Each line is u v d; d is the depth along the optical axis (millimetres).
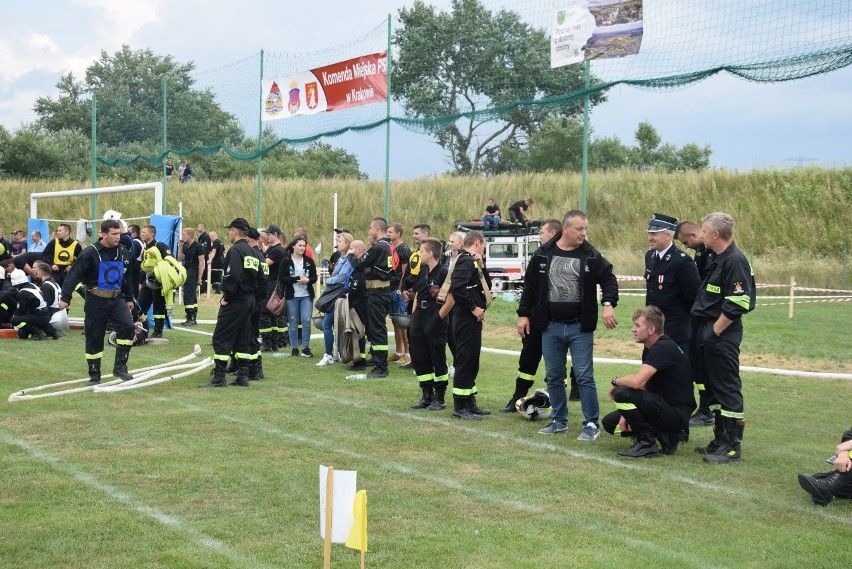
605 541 5383
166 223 17547
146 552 5086
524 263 25234
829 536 5543
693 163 58094
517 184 36844
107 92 54062
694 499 6316
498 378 11820
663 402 7566
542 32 24516
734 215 34938
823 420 9242
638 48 13953
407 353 13422
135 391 10352
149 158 25484
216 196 36688
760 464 7367
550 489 6504
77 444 7645
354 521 4238
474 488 6492
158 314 15398
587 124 14938
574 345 8250
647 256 8992
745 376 12125
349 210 35750
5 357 12977
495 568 4906
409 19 25078
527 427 8711
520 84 24391
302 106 20609
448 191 36344
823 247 33344
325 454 7430
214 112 35125
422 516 5828
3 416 8797
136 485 6430
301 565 4906
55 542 5230
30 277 17062
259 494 6242
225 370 10805
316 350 14375
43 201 37531
